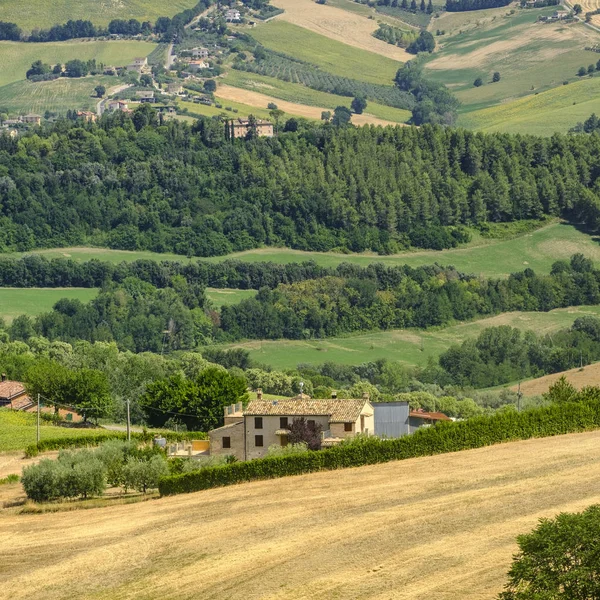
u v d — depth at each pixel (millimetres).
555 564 90375
